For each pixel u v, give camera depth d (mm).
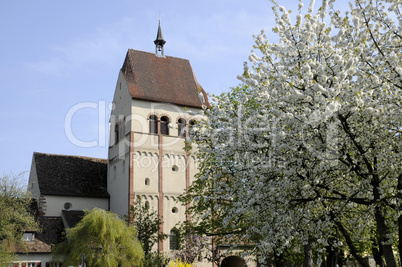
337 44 17047
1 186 46188
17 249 47000
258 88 16891
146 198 52156
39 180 56250
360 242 29656
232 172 18453
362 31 16469
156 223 47125
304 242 18109
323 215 17359
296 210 17281
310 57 16422
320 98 14727
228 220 18016
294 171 16078
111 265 41688
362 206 18984
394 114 15641
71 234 43844
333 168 16312
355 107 14906
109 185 58562
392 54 15906
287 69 16453
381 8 16844
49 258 48500
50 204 54875
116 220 44188
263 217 18281
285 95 16188
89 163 62375
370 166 16234
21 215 45875
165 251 50844
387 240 15883
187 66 60656
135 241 44281
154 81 56781
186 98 57250
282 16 16375
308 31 15836
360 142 16344
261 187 16719
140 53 58781
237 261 55312
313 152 15742
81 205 56375
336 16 17344
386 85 15359
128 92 55094
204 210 33656
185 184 54438
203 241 43562
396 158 15922
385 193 16500
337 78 14453
